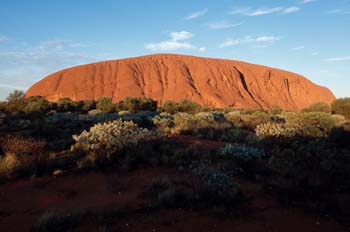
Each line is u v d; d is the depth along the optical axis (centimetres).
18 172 864
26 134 1493
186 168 880
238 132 1497
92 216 567
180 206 611
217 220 553
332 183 724
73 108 4616
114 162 961
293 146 1115
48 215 532
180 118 2162
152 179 794
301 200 655
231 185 682
